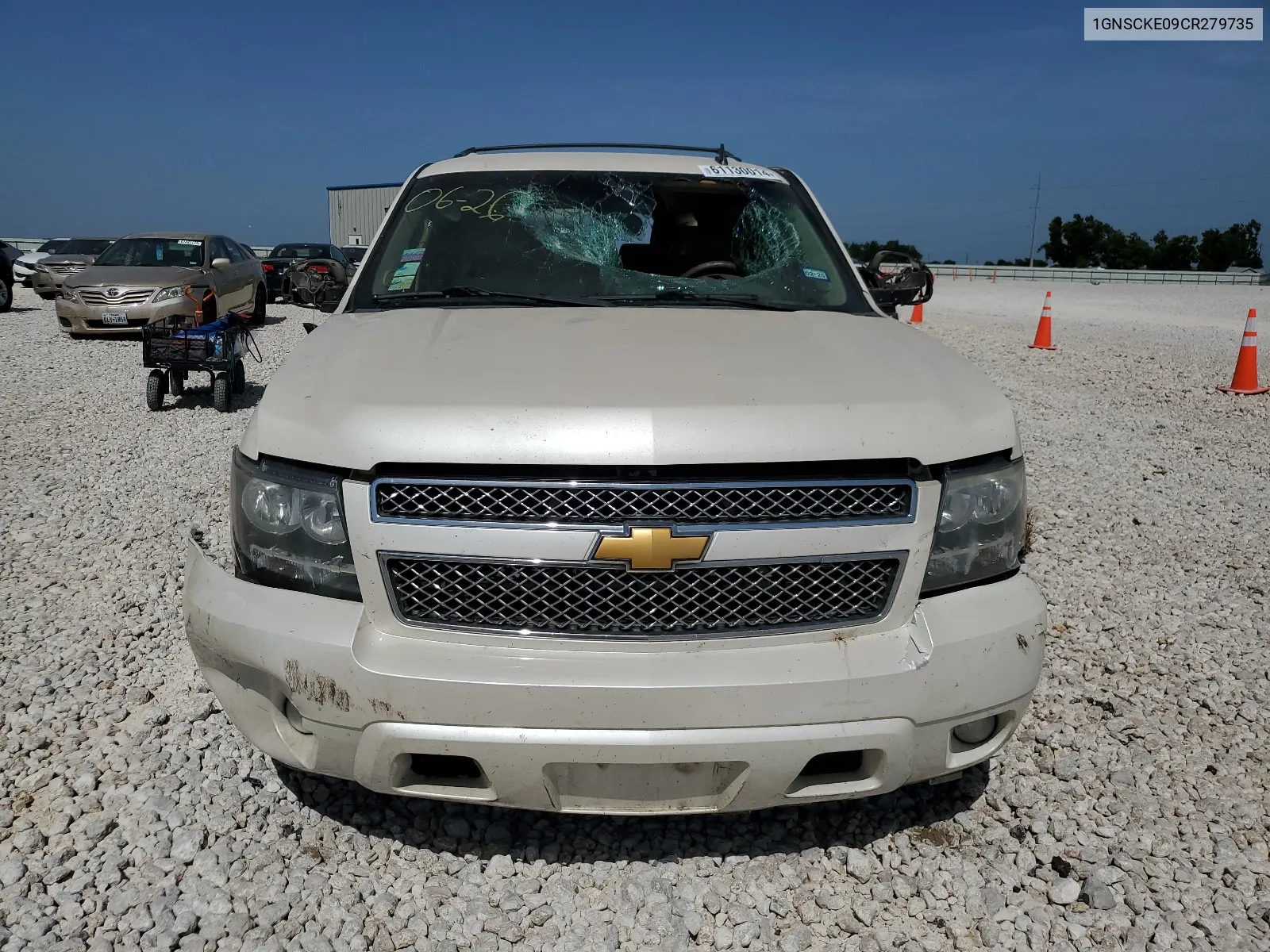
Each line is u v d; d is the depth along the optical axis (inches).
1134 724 135.8
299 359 108.7
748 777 89.0
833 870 104.4
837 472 90.0
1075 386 448.1
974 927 96.3
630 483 86.5
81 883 98.0
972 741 98.2
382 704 87.1
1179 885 102.1
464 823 109.0
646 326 115.4
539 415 88.3
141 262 561.6
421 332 111.7
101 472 265.3
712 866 103.8
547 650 88.5
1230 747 130.5
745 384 95.3
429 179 151.5
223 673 96.7
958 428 94.8
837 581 90.7
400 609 89.2
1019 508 99.7
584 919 96.0
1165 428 349.1
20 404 359.6
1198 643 163.5
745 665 88.0
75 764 119.9
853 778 93.8
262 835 107.0
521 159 155.3
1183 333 721.6
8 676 142.9
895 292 152.4
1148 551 210.8
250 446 96.9
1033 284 1818.4
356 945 91.4
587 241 140.4
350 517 88.9
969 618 93.4
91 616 165.8
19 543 202.1
